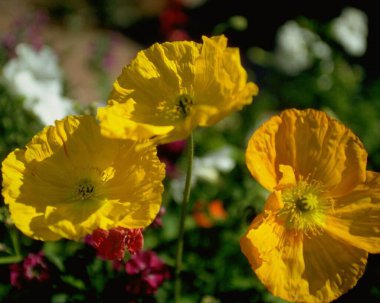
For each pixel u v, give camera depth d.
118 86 0.40
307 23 0.91
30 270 0.47
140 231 0.41
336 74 0.92
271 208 0.40
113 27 1.75
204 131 0.80
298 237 0.42
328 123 0.42
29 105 0.64
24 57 0.72
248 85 0.37
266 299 0.49
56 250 0.54
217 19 1.73
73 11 1.67
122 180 0.40
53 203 0.40
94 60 0.91
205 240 0.57
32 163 0.40
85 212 0.40
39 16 0.78
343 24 0.93
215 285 0.53
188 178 0.41
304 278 0.41
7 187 0.39
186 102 0.40
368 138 0.79
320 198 0.42
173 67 0.41
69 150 0.41
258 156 0.41
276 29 1.56
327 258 0.41
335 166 0.42
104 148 0.40
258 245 0.39
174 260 0.52
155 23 1.78
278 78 1.06
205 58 0.40
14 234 0.47
